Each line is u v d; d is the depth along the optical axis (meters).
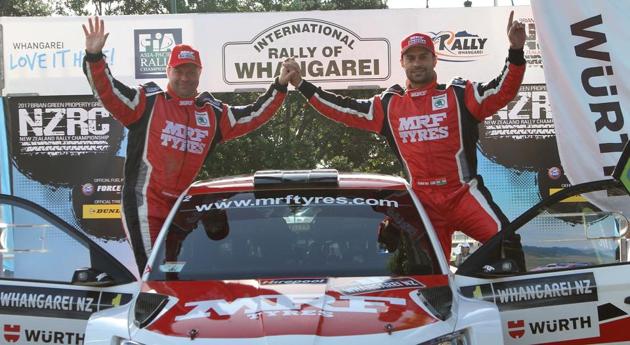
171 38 9.35
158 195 6.68
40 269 7.88
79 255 7.88
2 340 4.88
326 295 3.85
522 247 5.46
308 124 25.28
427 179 6.70
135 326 3.68
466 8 9.26
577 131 7.42
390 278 4.22
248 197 4.97
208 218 4.79
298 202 4.88
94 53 6.34
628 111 7.25
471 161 6.75
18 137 9.80
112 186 9.89
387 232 4.62
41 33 9.46
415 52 6.61
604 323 4.87
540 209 5.03
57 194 9.87
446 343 3.52
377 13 9.26
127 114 6.56
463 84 6.69
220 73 9.35
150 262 4.52
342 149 25.88
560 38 7.42
